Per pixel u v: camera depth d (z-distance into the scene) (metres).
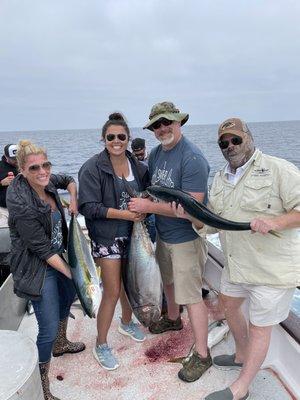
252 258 2.23
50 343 2.34
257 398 2.42
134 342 3.17
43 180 2.24
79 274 2.38
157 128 2.60
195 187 2.57
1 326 2.84
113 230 2.68
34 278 2.25
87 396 2.55
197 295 2.77
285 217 2.06
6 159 5.31
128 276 2.75
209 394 2.34
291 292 2.25
